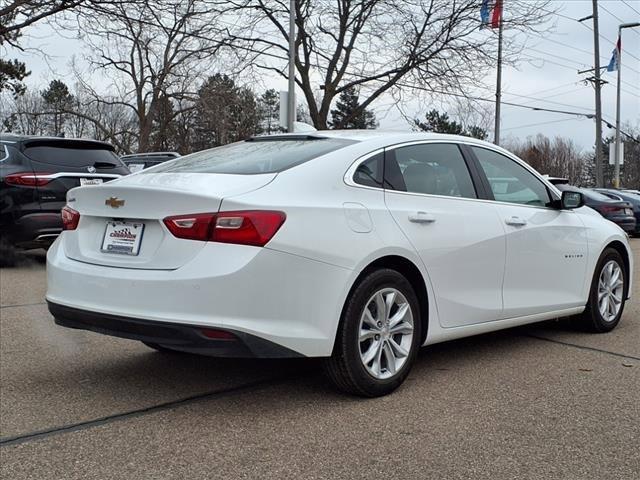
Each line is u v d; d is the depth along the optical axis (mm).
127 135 42406
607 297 5668
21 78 33625
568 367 4555
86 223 3896
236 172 3875
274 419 3555
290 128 16844
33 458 3090
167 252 3449
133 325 3453
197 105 31297
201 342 3297
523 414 3637
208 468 2982
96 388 4086
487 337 5461
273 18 22078
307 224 3516
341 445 3219
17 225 8336
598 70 33688
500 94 29203
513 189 4969
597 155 34188
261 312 3346
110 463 3035
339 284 3586
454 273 4254
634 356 4863
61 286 3844
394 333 3945
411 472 2943
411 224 4027
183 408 3732
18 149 8500
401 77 22078
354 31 22344
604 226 5676
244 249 3332
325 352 3572
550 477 2904
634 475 2926
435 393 3979
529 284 4863
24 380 4246
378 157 4105
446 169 4504
